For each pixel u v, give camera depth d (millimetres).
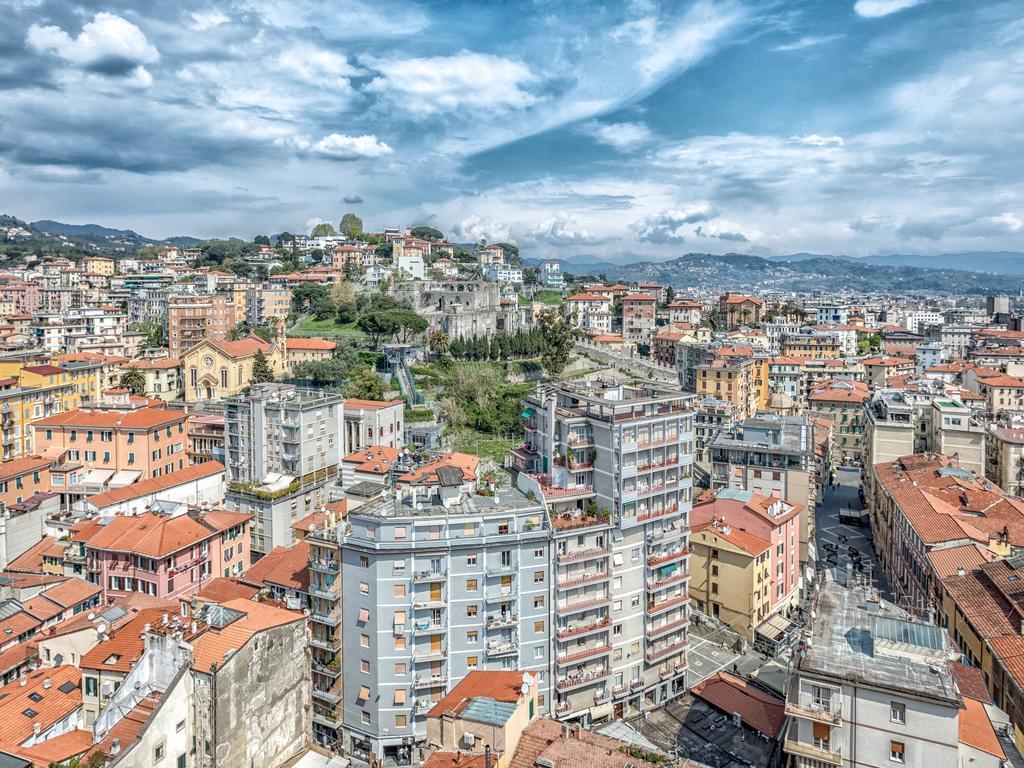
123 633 74875
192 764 66250
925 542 110812
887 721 58500
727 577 114312
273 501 129250
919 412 178375
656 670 99500
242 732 69312
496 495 94438
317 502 142125
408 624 85812
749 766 79062
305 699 79375
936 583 103375
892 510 135250
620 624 96562
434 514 87688
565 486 98125
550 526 89500
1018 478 159750
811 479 150125
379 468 132125
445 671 87000
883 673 60375
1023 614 82438
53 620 91500
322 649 90812
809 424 151500
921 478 142375
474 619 87438
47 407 168250
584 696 93188
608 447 95688
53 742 64125
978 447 163375
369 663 86500
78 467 143625
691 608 119062
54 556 109938
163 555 101188
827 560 150125
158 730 62562
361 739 86750
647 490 96688
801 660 62719
